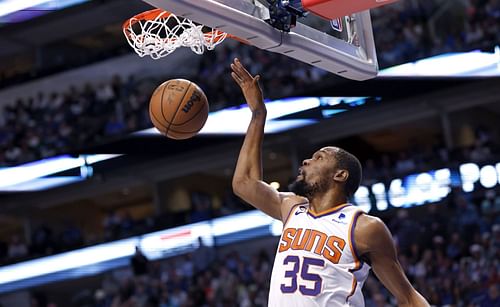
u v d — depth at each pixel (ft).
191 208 64.54
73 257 63.16
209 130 60.18
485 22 52.13
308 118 56.95
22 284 64.59
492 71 51.24
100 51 74.28
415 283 44.29
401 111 57.06
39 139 67.51
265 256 52.90
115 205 77.15
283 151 65.87
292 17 14.16
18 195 67.82
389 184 52.49
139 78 68.59
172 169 66.23
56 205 73.67
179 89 13.89
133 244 61.36
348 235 11.09
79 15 69.77
